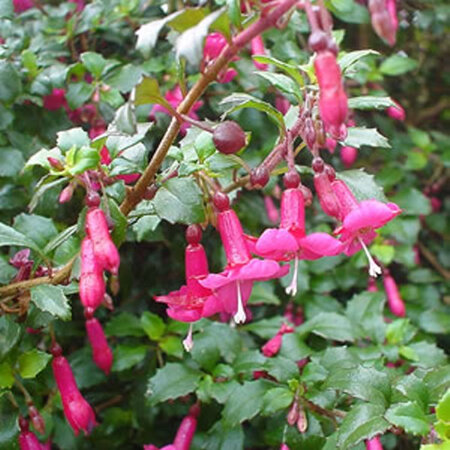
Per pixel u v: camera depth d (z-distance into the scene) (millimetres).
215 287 135
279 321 220
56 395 202
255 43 209
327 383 153
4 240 149
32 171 210
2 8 207
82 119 230
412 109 359
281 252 135
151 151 237
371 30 309
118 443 224
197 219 145
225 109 226
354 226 132
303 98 152
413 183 309
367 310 215
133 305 253
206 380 192
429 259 310
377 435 151
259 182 143
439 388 149
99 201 136
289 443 172
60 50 243
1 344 162
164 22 125
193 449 202
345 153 259
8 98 201
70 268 153
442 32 337
